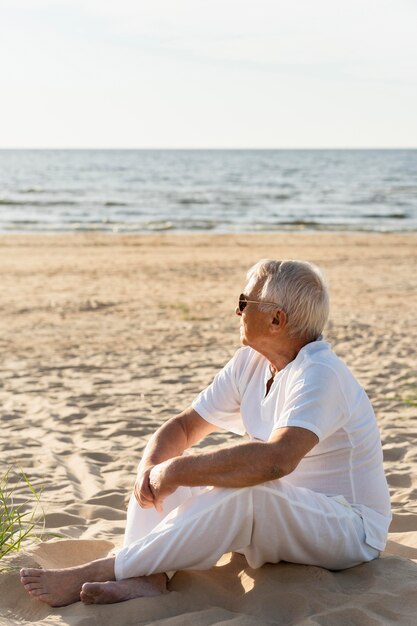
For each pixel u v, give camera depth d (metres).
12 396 6.94
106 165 106.56
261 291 2.94
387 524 3.13
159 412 6.41
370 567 3.02
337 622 2.63
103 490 4.48
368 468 3.07
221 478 2.77
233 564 3.12
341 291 14.13
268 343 3.00
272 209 39.31
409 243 23.61
